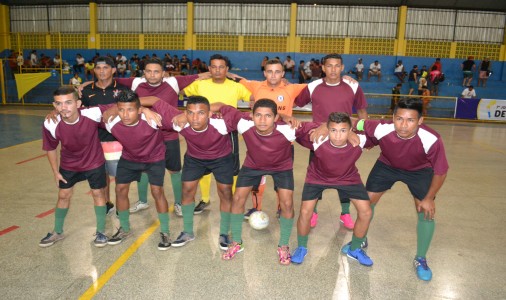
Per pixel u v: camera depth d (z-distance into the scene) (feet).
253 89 12.76
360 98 12.57
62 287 8.66
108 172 12.75
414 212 14.20
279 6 60.80
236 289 8.75
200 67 59.06
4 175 17.95
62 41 64.80
